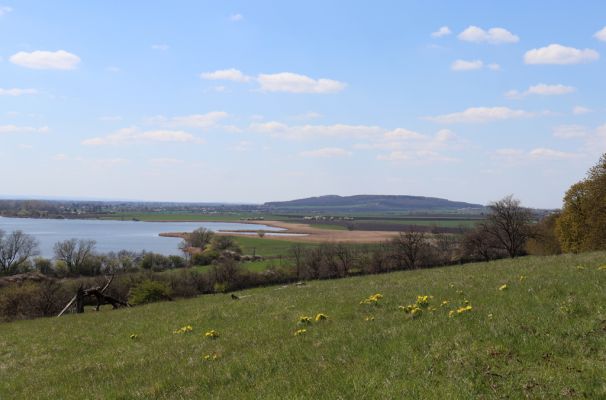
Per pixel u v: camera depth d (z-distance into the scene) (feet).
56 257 364.38
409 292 66.28
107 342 66.49
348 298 69.87
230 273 306.55
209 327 65.05
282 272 333.62
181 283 286.25
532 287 52.54
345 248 373.40
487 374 28.96
